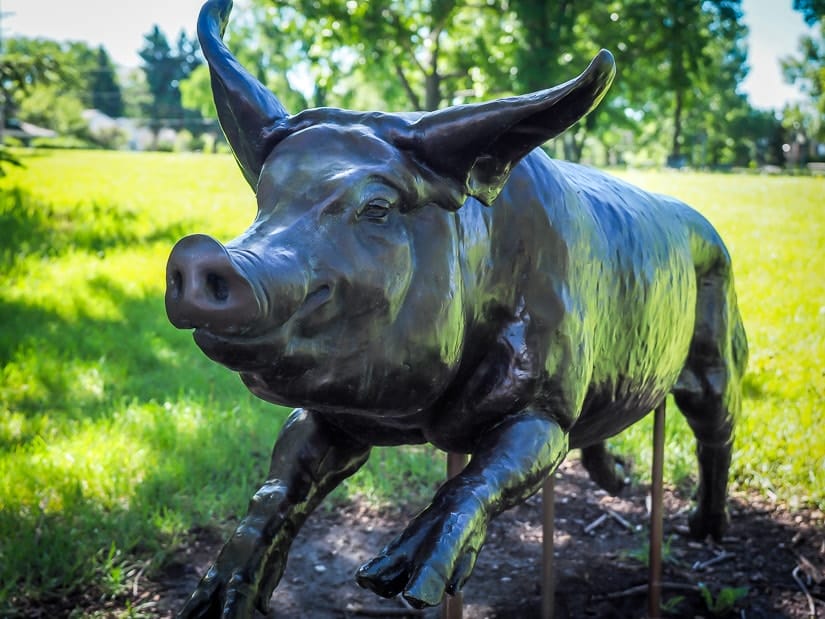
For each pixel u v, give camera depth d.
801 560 3.95
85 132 48.44
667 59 14.11
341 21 13.70
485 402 2.23
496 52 14.78
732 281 3.47
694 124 43.91
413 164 1.89
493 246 2.19
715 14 14.25
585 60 13.46
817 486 4.59
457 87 16.86
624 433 5.39
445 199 1.93
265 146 1.97
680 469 4.95
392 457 5.03
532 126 1.89
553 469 2.25
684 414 3.58
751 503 4.57
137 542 3.92
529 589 3.76
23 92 10.93
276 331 1.66
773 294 8.19
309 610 3.62
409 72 17.38
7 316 7.56
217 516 4.30
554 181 2.36
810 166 30.72
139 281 9.16
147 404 5.51
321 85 15.48
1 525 3.92
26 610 3.44
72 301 8.23
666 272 2.85
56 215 12.70
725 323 3.39
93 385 5.98
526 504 4.68
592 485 4.94
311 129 1.89
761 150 44.25
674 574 3.88
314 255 1.72
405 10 14.22
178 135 53.38
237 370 1.70
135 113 69.12
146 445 4.91
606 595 3.71
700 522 4.13
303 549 4.11
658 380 2.93
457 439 2.31
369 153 1.85
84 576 3.64
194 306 1.48
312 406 1.83
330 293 1.73
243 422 5.37
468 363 2.23
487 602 3.65
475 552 1.97
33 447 4.77
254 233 1.72
